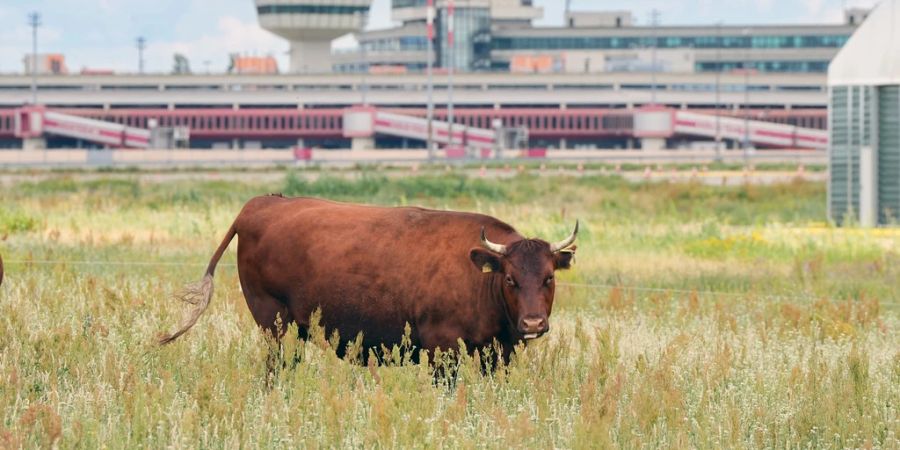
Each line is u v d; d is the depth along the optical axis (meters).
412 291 20.38
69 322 23.91
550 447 16.97
